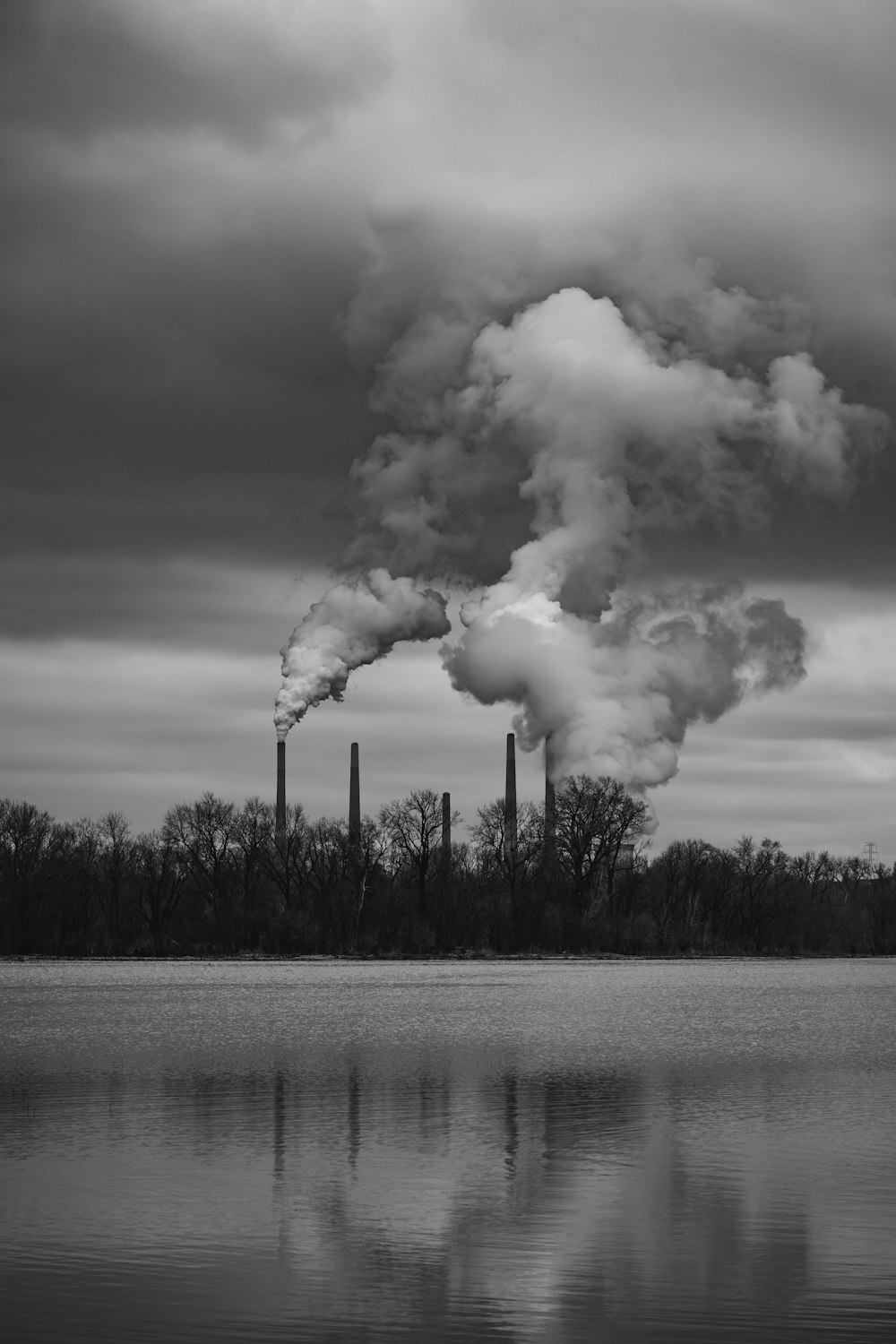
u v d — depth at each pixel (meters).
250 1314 34.06
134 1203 44.00
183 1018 114.25
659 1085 70.62
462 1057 83.75
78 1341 32.25
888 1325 33.34
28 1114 61.00
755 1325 33.31
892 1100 65.31
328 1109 62.25
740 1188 46.00
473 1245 39.53
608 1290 35.69
